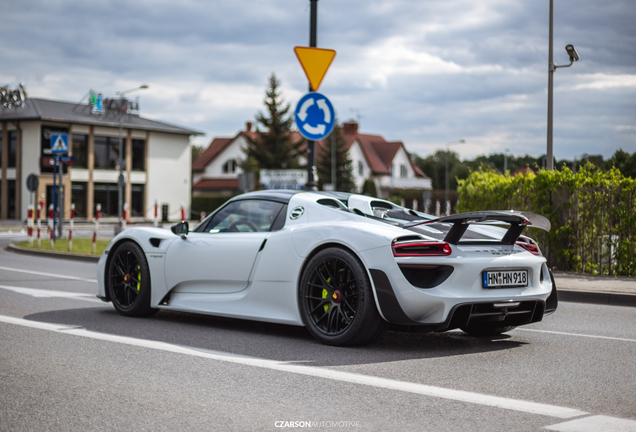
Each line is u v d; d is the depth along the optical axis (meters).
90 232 27.97
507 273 4.63
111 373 3.88
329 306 4.74
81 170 41.84
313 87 8.84
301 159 60.69
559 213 10.88
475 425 2.91
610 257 10.34
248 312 5.20
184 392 3.46
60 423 2.95
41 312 6.40
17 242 19.02
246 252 5.25
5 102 39.84
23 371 3.92
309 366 4.06
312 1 9.27
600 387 3.62
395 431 2.83
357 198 5.27
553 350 4.70
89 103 42.97
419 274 4.38
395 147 70.44
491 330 5.28
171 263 5.79
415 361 4.24
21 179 39.91
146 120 47.97
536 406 3.21
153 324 5.71
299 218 5.15
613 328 5.83
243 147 57.69
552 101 12.29
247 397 3.36
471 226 5.10
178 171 48.28
